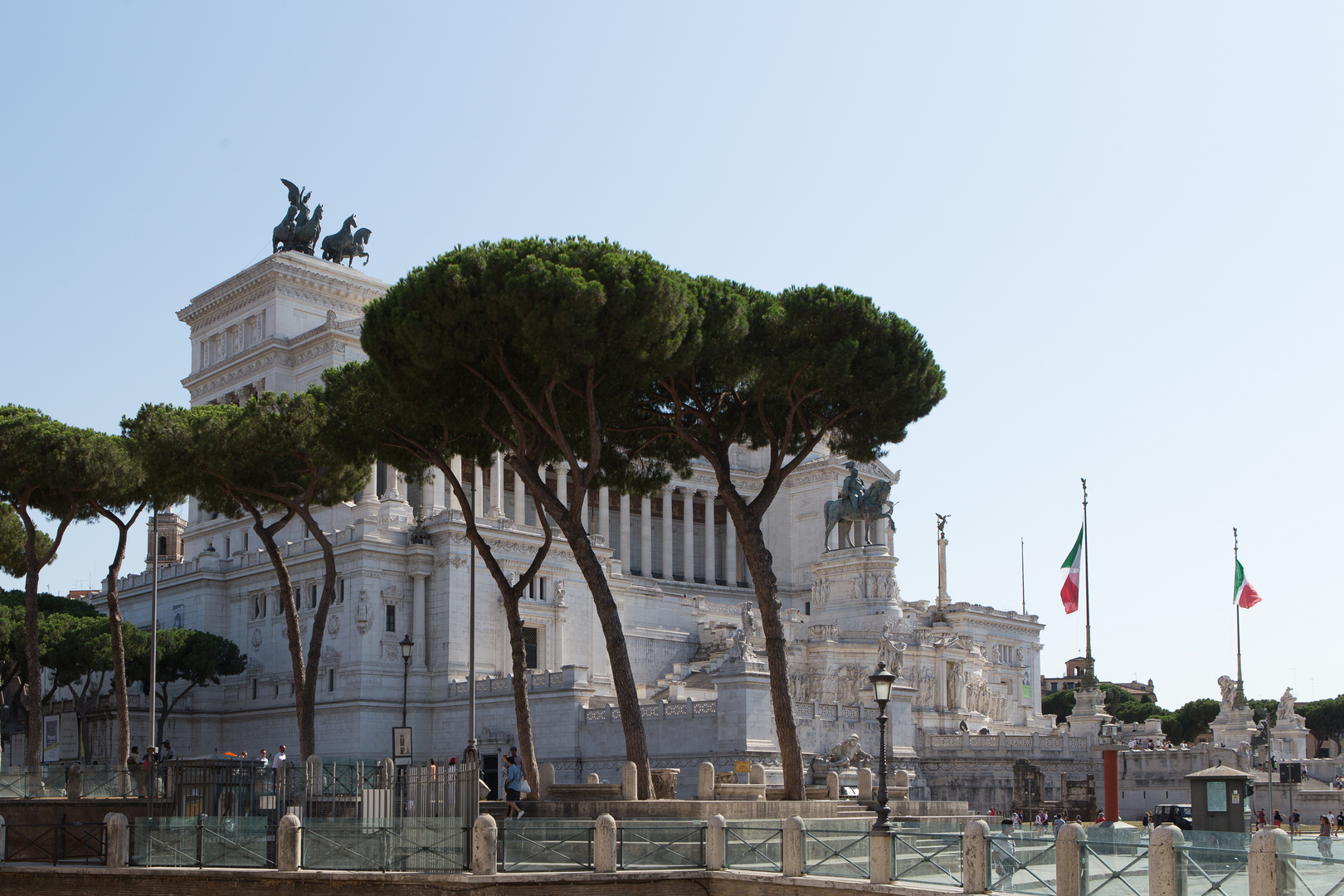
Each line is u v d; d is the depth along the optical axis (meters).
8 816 51.78
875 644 111.56
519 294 47.00
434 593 109.62
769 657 53.72
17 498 70.31
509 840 41.72
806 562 172.38
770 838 40.38
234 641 119.50
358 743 103.25
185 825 45.22
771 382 54.19
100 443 70.88
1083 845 32.16
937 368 56.97
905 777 62.66
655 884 41.06
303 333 145.50
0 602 108.25
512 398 53.81
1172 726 199.62
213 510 72.25
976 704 120.56
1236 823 49.41
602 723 88.88
